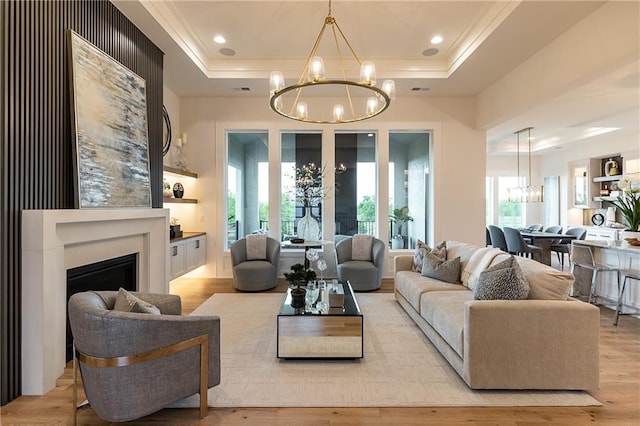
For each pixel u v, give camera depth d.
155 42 4.02
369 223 6.17
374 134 6.17
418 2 3.56
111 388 1.82
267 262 5.28
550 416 2.04
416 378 2.49
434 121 5.98
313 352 2.76
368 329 3.48
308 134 6.14
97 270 3.11
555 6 3.18
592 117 5.99
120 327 1.81
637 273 3.59
